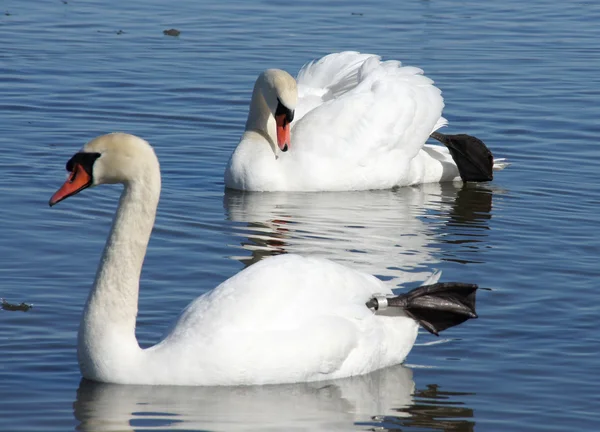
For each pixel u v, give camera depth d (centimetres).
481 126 2188
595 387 1105
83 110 2194
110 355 1073
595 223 1697
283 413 1031
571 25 2998
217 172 1952
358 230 1655
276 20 2939
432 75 2486
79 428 990
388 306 1141
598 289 1386
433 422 1027
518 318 1286
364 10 3083
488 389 1100
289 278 1115
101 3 3083
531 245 1580
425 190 1955
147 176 1064
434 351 1199
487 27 2942
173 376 1073
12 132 2041
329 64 2133
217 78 2428
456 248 1561
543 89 2419
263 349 1078
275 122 1964
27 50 2584
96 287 1079
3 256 1443
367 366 1130
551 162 2017
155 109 2230
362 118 1964
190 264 1452
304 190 1922
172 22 2894
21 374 1100
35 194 1725
